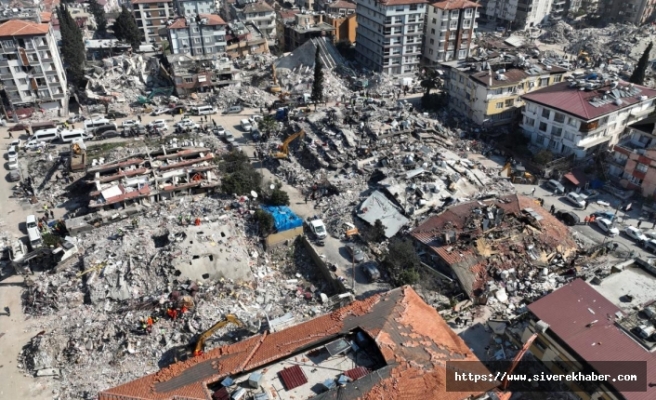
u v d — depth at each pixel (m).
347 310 40.34
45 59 98.56
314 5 184.88
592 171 79.88
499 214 61.34
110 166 72.88
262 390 32.97
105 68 113.88
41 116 100.75
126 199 68.06
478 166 80.50
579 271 57.69
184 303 50.81
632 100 83.56
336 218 67.88
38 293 54.09
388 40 118.62
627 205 72.00
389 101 103.00
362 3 124.44
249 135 94.31
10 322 51.84
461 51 124.94
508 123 96.69
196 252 55.91
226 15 170.00
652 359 38.19
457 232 59.41
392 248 58.25
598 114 78.81
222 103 107.69
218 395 32.44
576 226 67.81
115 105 103.56
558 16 183.75
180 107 102.81
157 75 115.75
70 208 72.19
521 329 47.78
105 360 47.03
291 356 35.62
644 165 72.69
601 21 181.12
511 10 178.12
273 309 52.88
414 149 81.81
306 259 62.00
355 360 35.25
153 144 86.88
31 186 76.06
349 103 100.25
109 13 163.88
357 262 60.34
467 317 51.94
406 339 36.72
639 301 44.19
